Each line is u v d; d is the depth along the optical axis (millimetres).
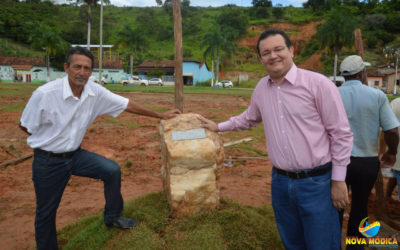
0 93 19031
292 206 2266
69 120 2490
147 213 3217
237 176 5891
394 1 86625
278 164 2242
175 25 3566
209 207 3186
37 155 2555
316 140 2084
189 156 3025
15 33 74000
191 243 2750
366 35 72125
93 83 2727
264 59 2131
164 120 3422
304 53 69875
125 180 5605
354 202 2939
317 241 2139
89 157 2791
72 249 2889
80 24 84062
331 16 36281
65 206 4344
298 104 2066
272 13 97750
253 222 3133
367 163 2738
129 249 2699
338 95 2051
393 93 45781
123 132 9844
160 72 53406
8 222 3873
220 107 16469
